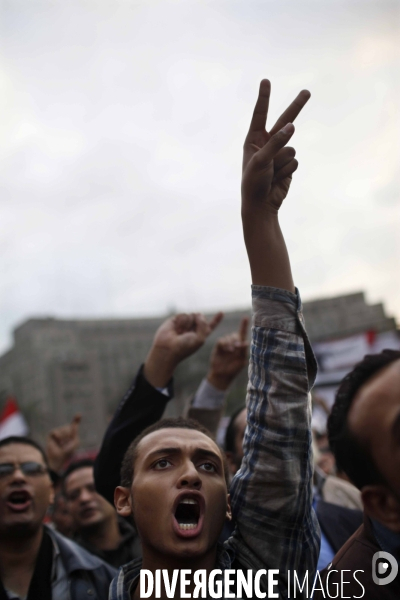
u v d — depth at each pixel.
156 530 1.79
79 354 90.38
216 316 3.00
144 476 1.85
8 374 93.88
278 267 1.93
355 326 81.88
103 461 2.71
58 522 4.53
